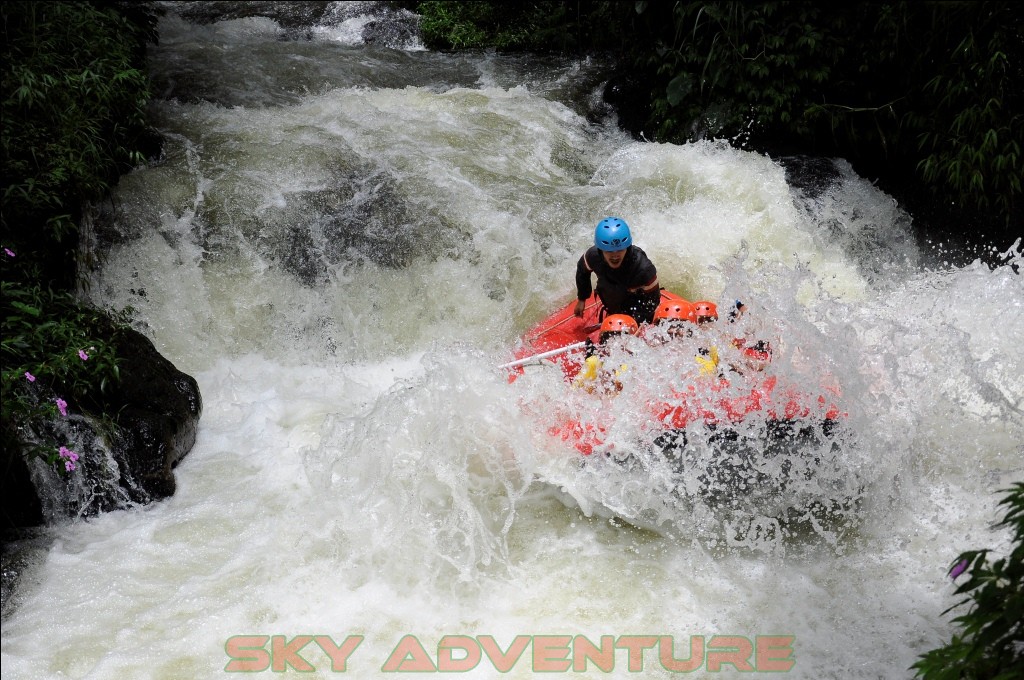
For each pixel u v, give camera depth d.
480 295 7.17
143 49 9.90
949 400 5.27
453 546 4.73
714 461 4.73
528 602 4.39
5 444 4.69
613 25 10.74
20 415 4.79
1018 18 7.77
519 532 4.88
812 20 9.10
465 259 7.25
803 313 5.31
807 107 8.98
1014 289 6.09
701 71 9.58
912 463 5.01
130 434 5.14
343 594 4.43
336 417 5.23
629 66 10.68
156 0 13.34
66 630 4.21
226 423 6.03
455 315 7.13
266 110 9.24
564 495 5.03
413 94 9.93
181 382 5.79
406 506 4.79
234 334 7.03
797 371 4.97
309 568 4.59
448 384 4.90
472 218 7.51
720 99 9.27
